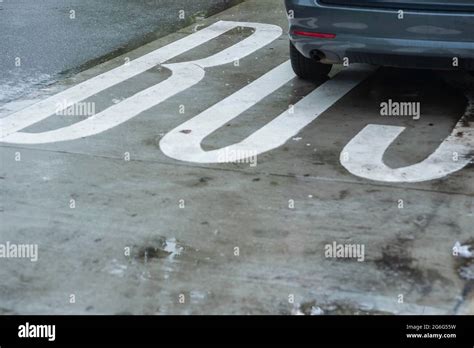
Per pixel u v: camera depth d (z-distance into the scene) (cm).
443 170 509
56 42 841
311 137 570
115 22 932
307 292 377
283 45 830
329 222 443
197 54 801
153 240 426
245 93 675
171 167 522
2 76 727
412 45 571
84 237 431
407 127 587
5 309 368
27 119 617
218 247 418
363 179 498
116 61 778
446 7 555
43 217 454
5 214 457
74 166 525
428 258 405
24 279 391
